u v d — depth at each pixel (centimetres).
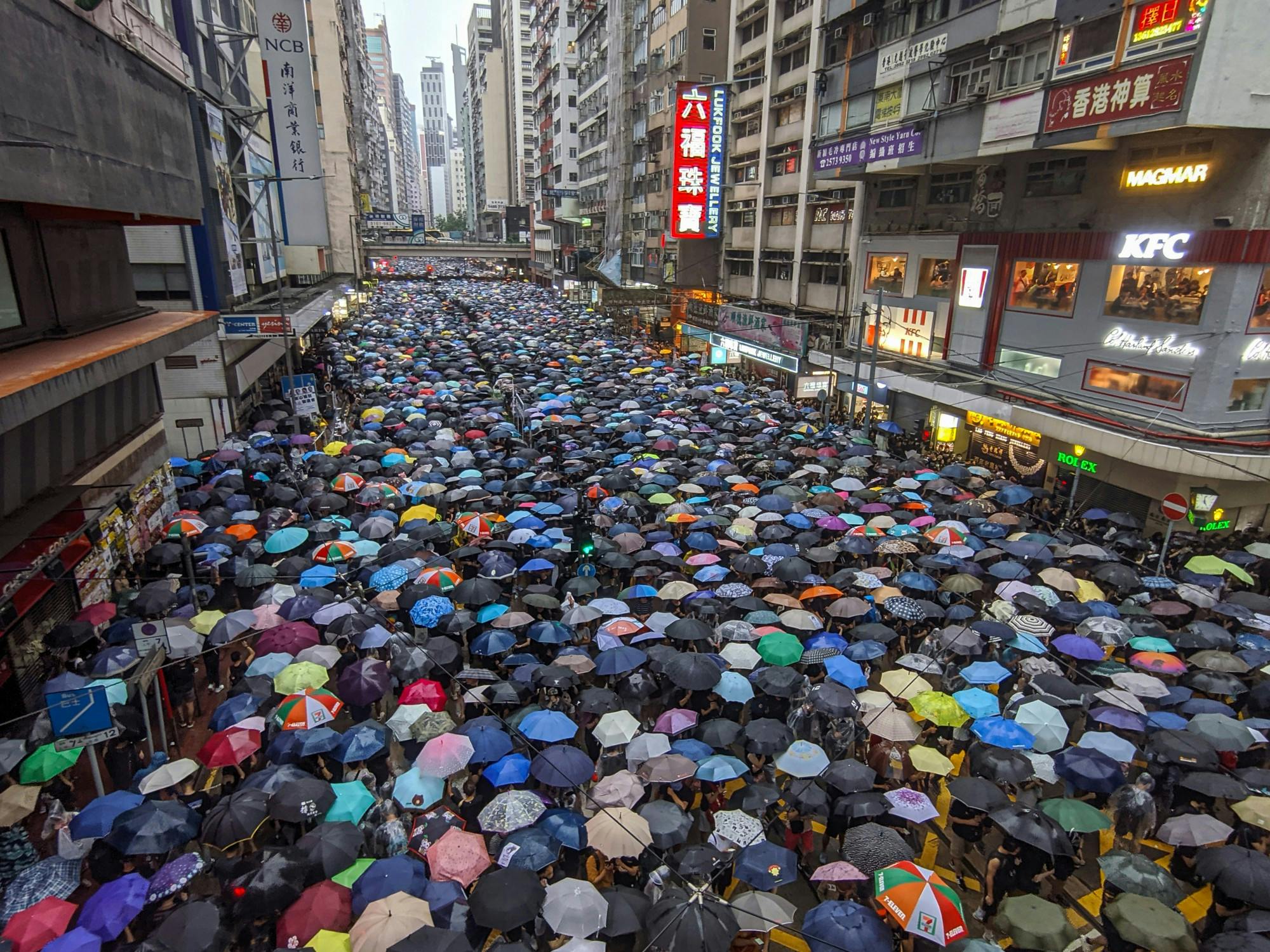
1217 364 1786
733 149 4375
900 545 1588
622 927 695
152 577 1558
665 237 5141
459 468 2105
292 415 2820
